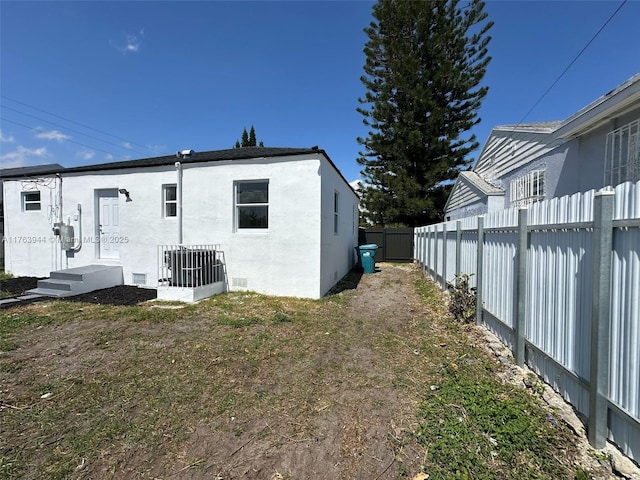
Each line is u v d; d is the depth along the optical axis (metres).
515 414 2.40
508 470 1.90
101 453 2.09
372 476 1.90
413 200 19.06
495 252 4.12
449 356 3.76
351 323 5.14
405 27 19.16
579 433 2.20
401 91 19.25
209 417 2.52
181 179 7.57
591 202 2.20
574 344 2.42
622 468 1.85
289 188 6.89
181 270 6.66
